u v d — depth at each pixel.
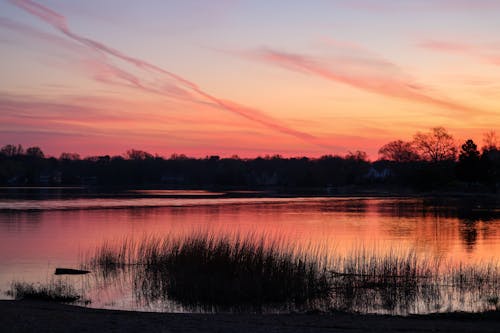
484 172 119.31
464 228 53.41
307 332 14.85
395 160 167.88
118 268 29.56
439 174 133.12
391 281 25.36
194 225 56.00
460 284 25.03
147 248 33.12
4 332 14.02
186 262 26.11
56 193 146.00
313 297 22.98
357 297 22.92
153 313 18.06
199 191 178.25
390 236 46.47
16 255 34.69
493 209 80.88
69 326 14.93
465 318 17.98
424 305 21.75
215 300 22.27
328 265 29.03
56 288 24.38
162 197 125.00
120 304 21.86
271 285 22.92
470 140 122.56
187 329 14.88
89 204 93.00
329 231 50.41
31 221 60.44
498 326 16.33
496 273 26.86
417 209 81.81
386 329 15.45
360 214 72.62
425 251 37.00
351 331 15.08
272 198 121.62
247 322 16.39
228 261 25.56
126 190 183.88
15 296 22.58
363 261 28.44
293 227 54.31
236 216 69.38
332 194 146.25
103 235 46.25
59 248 38.00
